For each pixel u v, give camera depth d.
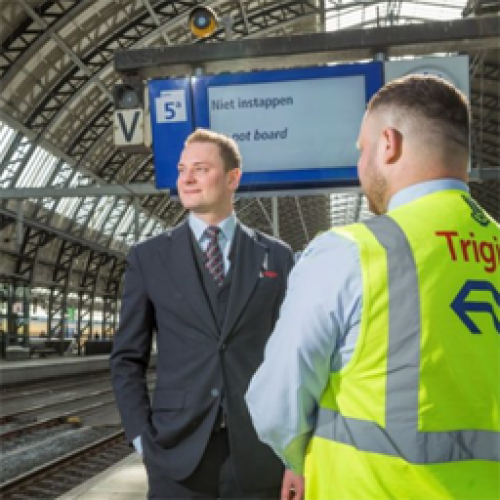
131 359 2.49
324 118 7.33
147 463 2.40
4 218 28.11
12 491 7.75
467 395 1.31
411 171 1.50
